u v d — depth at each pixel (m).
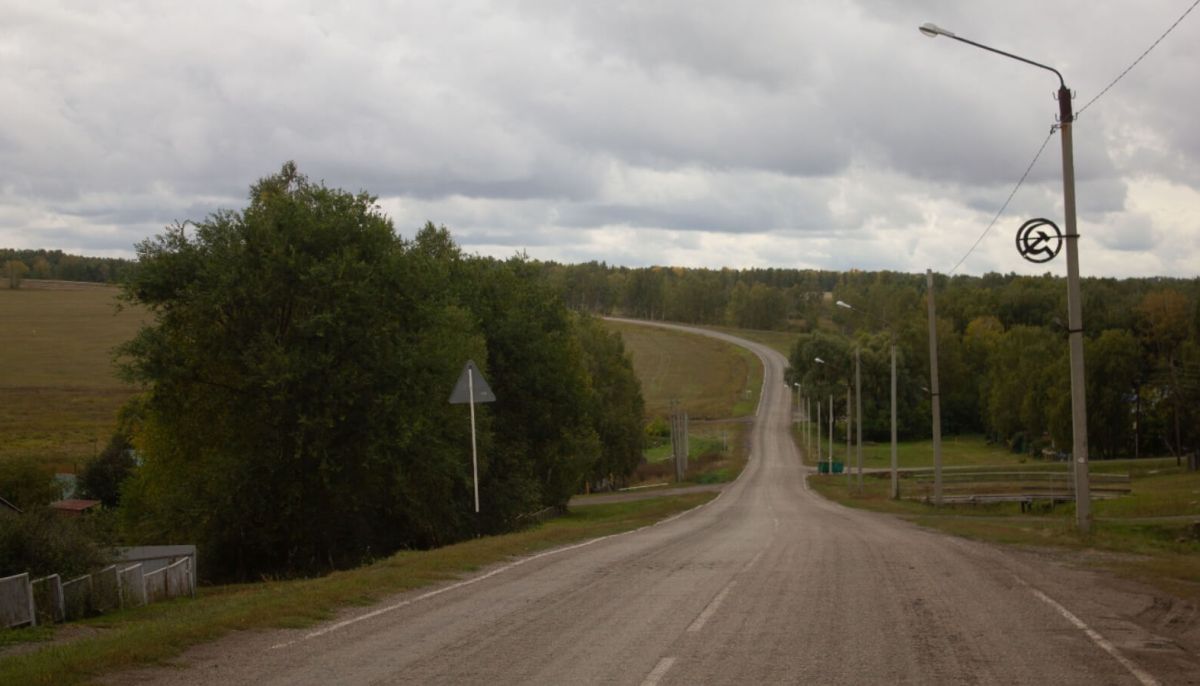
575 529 26.80
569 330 60.44
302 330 32.72
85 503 56.31
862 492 63.72
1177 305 95.81
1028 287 140.12
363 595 13.37
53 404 92.56
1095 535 21.19
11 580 13.70
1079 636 9.62
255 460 32.97
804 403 137.38
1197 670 8.13
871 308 171.50
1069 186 21.19
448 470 38.44
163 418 34.53
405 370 34.84
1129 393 89.00
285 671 8.70
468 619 11.24
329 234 34.78
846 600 12.09
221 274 32.56
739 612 11.21
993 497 50.91
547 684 7.89
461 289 52.78
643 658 8.79
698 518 37.34
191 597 20.95
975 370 124.50
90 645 10.26
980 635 9.71
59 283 181.12
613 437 89.62
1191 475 67.62
